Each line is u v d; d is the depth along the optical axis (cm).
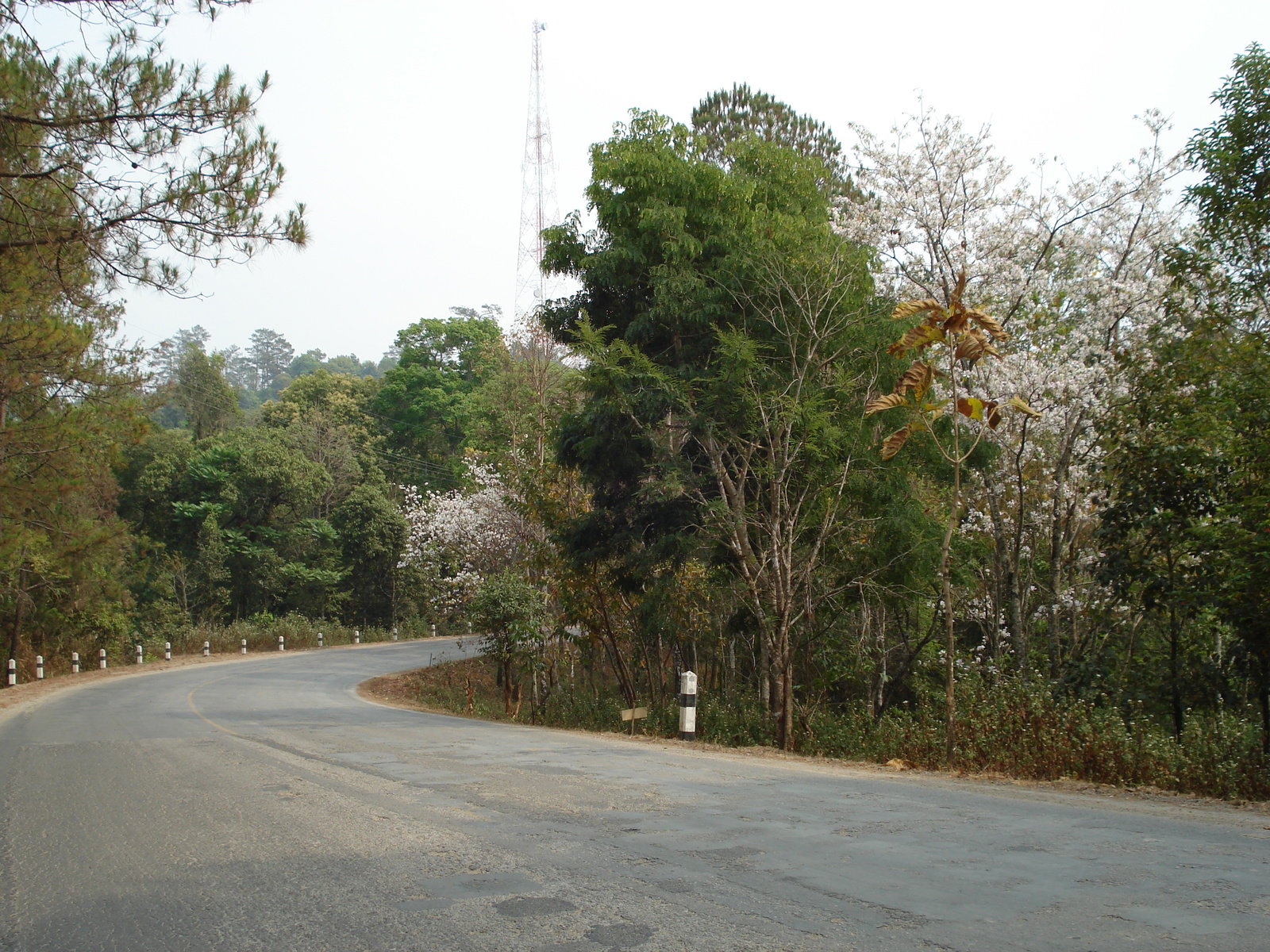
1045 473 1892
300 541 5147
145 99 1001
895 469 1708
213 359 6384
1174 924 380
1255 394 1091
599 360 1598
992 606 2083
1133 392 1338
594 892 435
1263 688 1055
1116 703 1343
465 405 5675
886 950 352
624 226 1769
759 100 2869
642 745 1184
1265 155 1267
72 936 395
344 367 15675
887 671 2342
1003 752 988
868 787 770
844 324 1608
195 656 3862
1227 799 818
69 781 811
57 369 1827
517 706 2117
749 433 1587
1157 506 1191
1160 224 1722
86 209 1051
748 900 419
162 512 4897
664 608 1858
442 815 626
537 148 5219
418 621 5612
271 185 1074
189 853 534
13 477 2005
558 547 2116
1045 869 474
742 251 1658
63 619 3038
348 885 457
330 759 935
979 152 1861
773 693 1605
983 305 1734
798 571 1642
